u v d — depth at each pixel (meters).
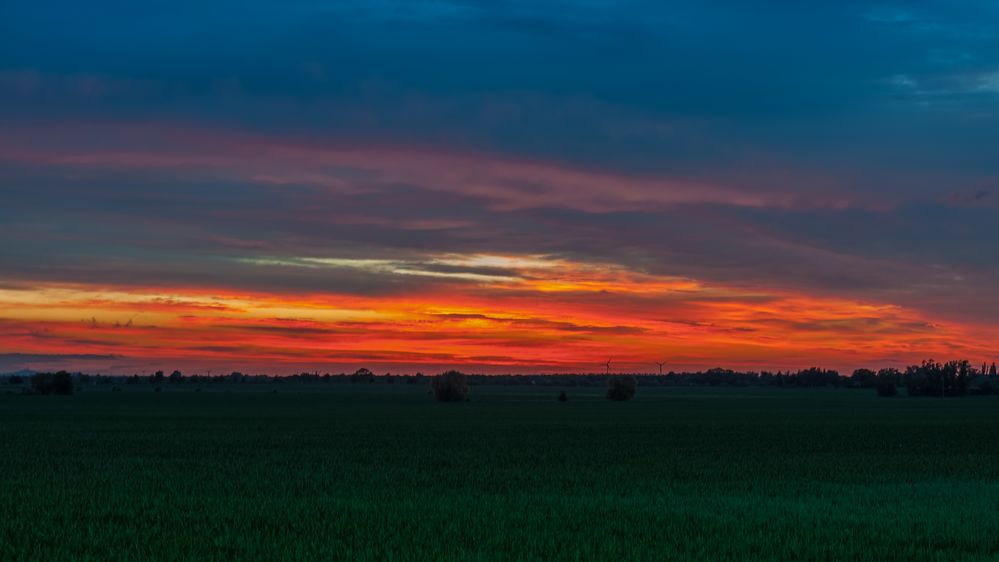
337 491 27.34
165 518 21.89
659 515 22.89
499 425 64.94
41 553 17.66
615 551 18.28
